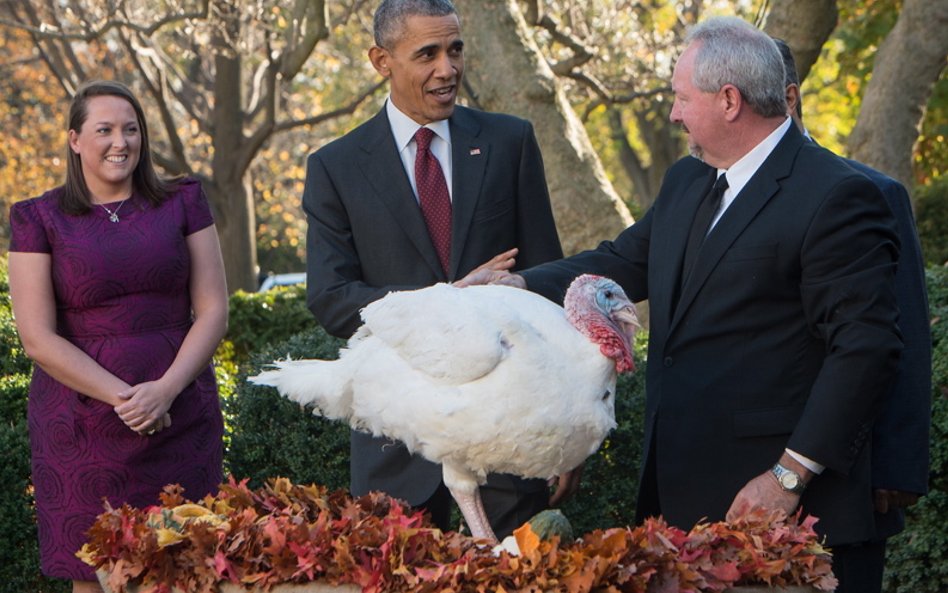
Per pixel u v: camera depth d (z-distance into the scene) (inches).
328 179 166.4
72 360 165.2
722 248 139.9
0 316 274.2
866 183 134.4
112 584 117.1
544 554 106.9
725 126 139.3
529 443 123.2
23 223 168.4
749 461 139.6
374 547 113.6
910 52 382.6
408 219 163.6
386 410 129.6
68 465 168.2
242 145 695.7
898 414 142.7
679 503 143.3
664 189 155.3
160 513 123.9
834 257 133.1
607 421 125.2
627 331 126.7
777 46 152.6
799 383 138.5
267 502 129.2
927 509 207.6
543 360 122.1
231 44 602.2
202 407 175.5
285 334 411.2
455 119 169.0
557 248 173.0
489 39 353.1
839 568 141.1
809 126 813.9
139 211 172.9
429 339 124.4
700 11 652.7
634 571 106.3
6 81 919.0
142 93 877.8
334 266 162.6
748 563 114.4
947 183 551.5
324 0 433.1
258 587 114.6
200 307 177.2
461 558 109.3
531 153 171.6
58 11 656.4
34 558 227.9
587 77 529.3
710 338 141.6
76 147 169.9
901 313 142.6
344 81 820.0
